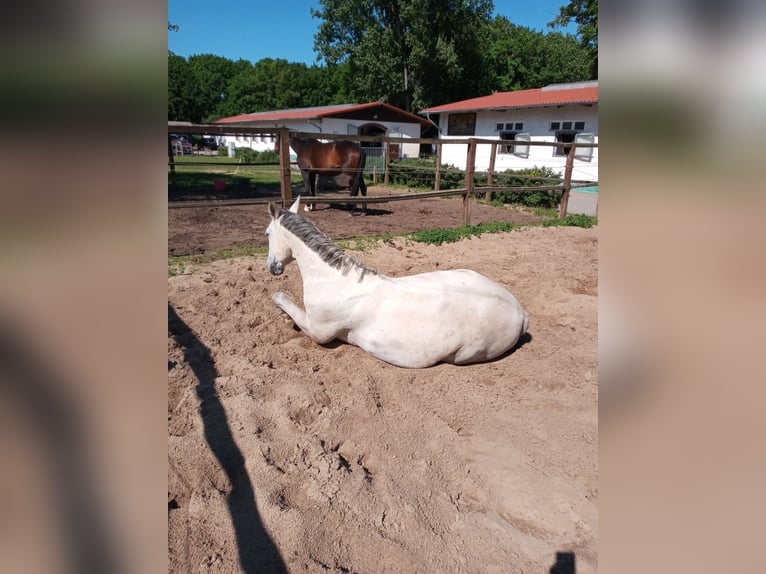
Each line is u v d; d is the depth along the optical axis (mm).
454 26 27859
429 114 21250
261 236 7277
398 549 1841
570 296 4668
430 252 6383
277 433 2486
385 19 29406
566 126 14703
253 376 3000
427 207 11680
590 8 22062
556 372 3250
